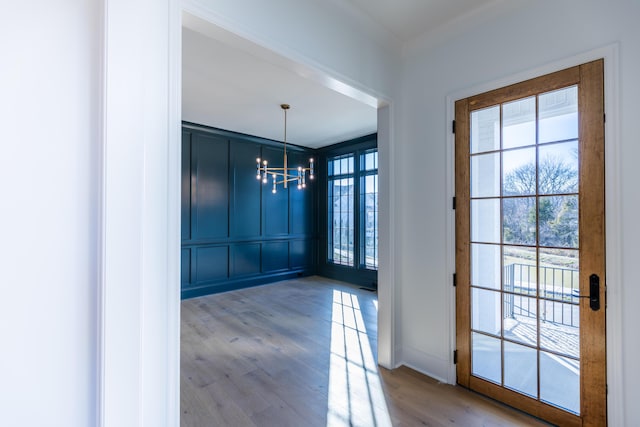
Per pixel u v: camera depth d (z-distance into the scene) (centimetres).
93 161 112
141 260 114
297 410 212
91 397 112
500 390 219
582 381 184
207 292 525
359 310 437
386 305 270
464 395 229
